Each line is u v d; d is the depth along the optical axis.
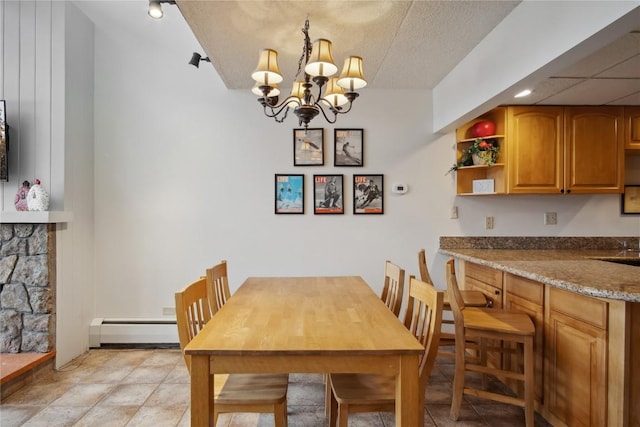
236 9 2.05
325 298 2.05
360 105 3.38
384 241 3.38
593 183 3.07
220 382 1.67
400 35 2.36
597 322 1.66
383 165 3.39
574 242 3.38
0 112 2.76
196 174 3.33
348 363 1.33
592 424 1.69
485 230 3.40
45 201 2.71
